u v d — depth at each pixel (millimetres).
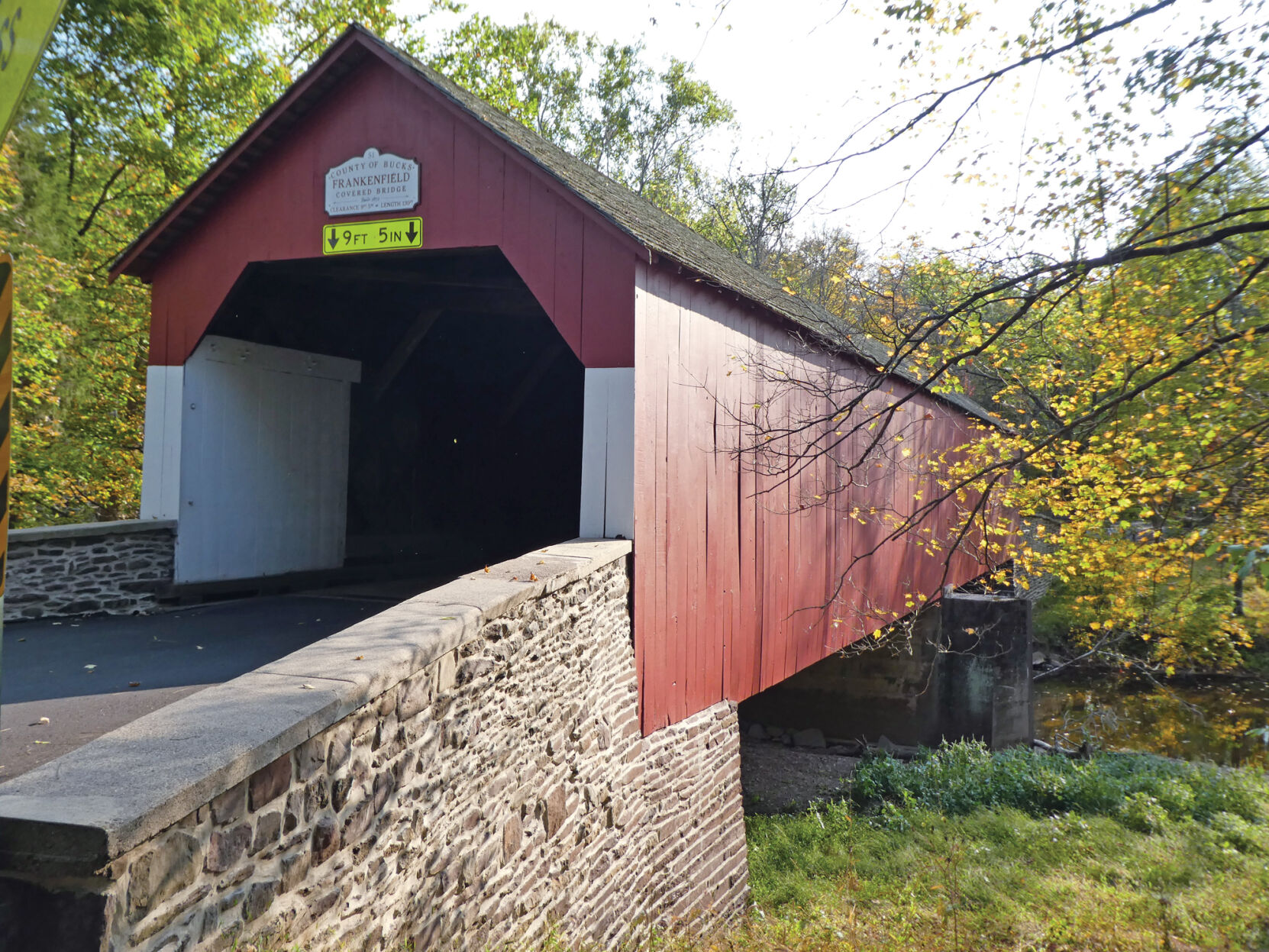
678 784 6883
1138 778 10938
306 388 9211
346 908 2852
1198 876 7730
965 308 5441
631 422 6352
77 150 12719
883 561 12516
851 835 9578
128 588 7426
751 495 8516
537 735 4617
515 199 6797
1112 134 6086
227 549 8234
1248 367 7285
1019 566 15297
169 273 7926
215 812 2225
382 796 3070
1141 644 18250
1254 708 16219
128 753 2211
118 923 1893
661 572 6734
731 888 7676
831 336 8984
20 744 3924
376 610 7781
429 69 7602
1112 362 8961
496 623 4094
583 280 6555
